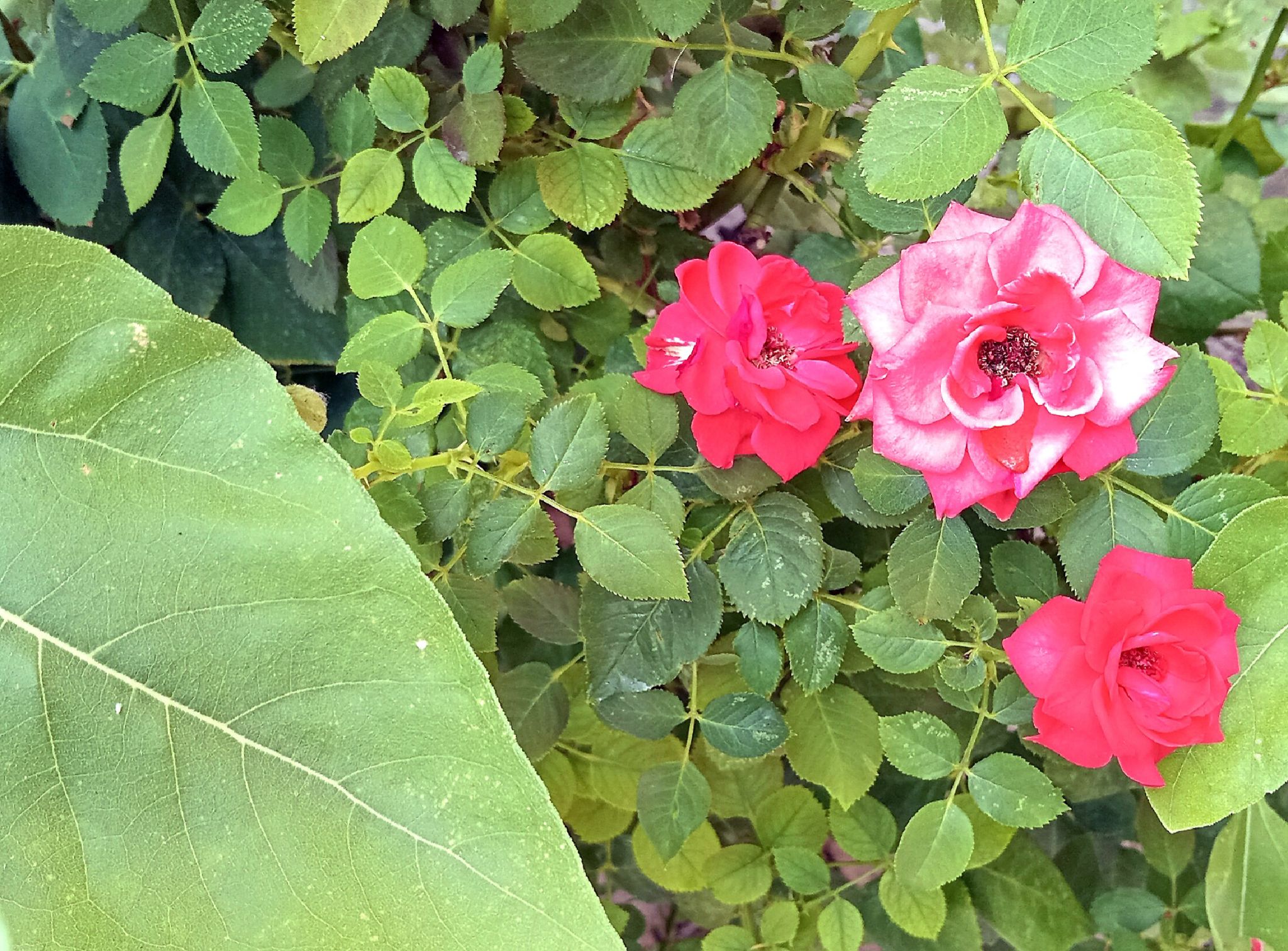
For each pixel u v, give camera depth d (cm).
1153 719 21
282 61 27
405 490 23
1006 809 26
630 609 26
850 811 30
